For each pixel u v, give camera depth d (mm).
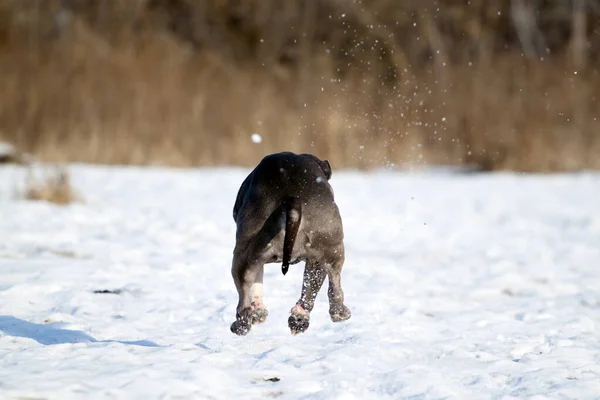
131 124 34438
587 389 7953
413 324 10453
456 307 11742
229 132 35219
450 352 9172
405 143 33625
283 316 10422
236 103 35750
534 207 22938
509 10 45625
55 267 12570
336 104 35125
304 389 7582
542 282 13852
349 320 10336
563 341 9859
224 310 10469
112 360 7957
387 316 10773
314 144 33719
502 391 7953
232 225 17922
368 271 13719
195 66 37875
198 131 34781
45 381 7172
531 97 35812
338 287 8250
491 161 34938
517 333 10297
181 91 35500
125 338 9188
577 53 39812
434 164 35062
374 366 8492
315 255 8141
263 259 8031
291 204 7816
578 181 29844
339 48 43594
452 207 22672
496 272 14477
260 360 8289
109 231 16359
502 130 35375
